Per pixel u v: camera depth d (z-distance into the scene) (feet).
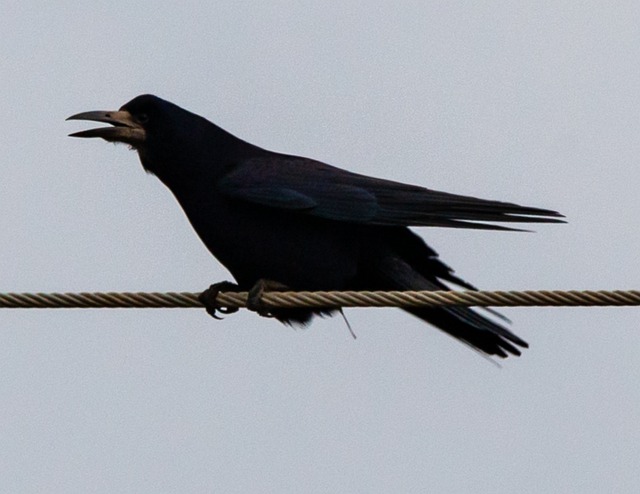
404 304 36.50
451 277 44.55
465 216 42.52
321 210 43.45
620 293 34.45
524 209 41.93
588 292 34.50
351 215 43.21
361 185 43.80
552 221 41.68
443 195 43.24
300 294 38.63
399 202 43.21
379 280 45.06
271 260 44.16
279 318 43.65
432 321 44.01
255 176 44.19
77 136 45.80
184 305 39.40
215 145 45.57
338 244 44.16
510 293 35.24
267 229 44.11
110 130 45.60
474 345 44.09
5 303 36.58
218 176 44.93
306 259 44.04
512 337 43.06
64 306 37.01
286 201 43.50
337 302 37.55
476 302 35.55
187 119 45.73
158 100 45.88
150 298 38.60
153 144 45.57
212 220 44.65
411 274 44.62
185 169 45.11
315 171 44.42
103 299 37.35
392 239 44.78
